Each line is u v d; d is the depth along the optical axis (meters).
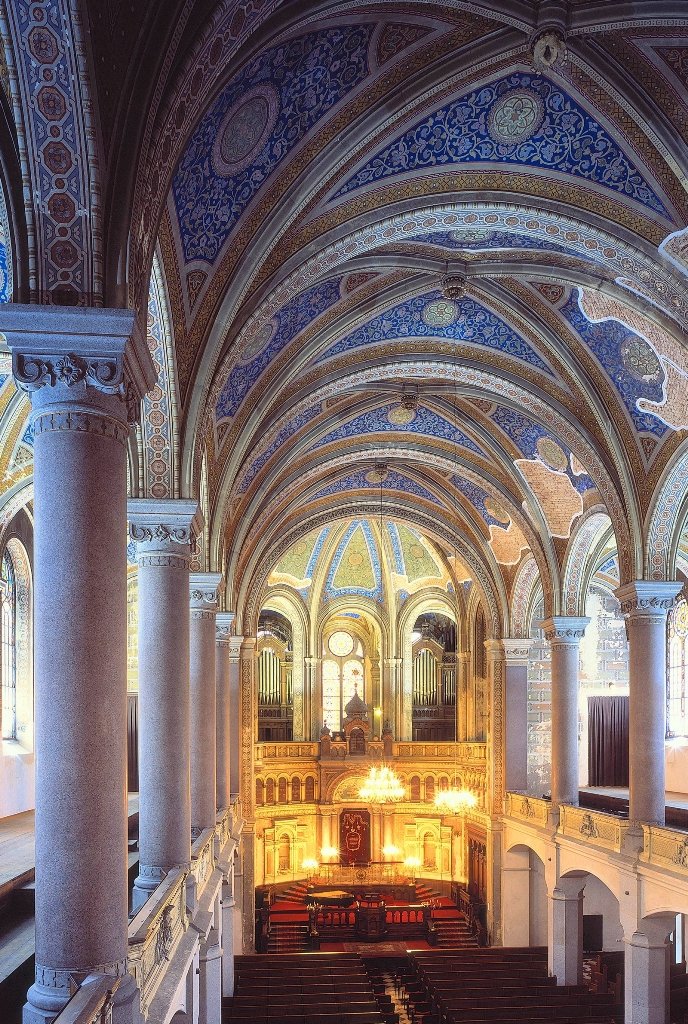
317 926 31.06
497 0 9.86
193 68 7.34
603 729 32.06
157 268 10.16
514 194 12.41
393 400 21.95
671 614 29.44
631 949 19.34
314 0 8.59
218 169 10.18
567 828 24.14
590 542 24.81
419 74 10.69
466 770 34.78
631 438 18.61
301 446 22.09
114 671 6.76
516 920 29.88
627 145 11.73
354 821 36.38
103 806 6.60
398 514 31.33
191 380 11.55
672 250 12.36
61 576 6.65
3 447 15.98
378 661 37.84
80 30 5.95
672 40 10.52
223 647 21.59
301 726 37.16
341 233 12.36
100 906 6.52
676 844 17.89
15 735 19.91
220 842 18.27
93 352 6.66
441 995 23.00
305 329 16.03
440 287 16.28
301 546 36.66
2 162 6.65
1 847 15.24
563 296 16.69
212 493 16.11
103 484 6.78
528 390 18.86
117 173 6.73
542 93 11.27
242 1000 21.98
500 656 30.91
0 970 9.97
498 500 25.48
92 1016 5.34
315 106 10.48
